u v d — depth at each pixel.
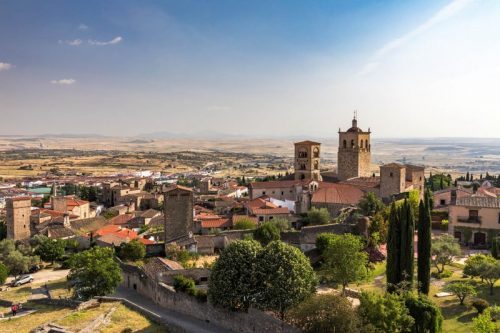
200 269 81.81
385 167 131.38
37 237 133.62
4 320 66.75
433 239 87.44
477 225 97.00
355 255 69.75
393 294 55.53
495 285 72.25
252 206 134.75
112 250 93.44
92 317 63.56
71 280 88.19
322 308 51.00
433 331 51.84
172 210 109.94
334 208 128.38
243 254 62.50
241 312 60.75
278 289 58.38
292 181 156.62
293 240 98.31
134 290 87.81
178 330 59.62
